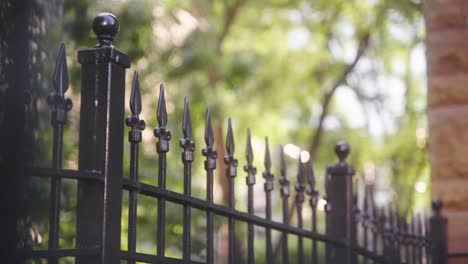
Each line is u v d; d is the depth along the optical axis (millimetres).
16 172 2301
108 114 2438
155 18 9250
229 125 3357
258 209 23500
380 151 15773
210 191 3129
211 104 12086
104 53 2461
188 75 11219
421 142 15312
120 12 8523
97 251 2354
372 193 5062
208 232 3127
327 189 4465
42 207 3441
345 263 4402
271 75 16016
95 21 2512
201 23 11562
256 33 15773
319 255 13906
